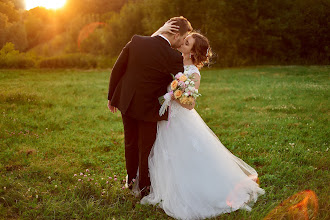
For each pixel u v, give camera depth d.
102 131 5.98
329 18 22.14
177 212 3.00
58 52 37.00
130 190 3.45
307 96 9.27
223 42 22.03
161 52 2.99
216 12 21.64
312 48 22.78
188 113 3.30
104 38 29.22
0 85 11.07
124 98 3.08
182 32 3.14
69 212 3.01
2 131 5.44
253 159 4.35
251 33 22.77
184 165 3.13
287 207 3.05
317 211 2.98
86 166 4.27
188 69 3.24
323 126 6.01
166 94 2.99
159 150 3.21
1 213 2.93
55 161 4.28
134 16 27.08
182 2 21.73
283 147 4.82
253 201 3.22
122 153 4.83
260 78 14.38
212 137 3.40
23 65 20.25
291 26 22.66
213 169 3.15
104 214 3.00
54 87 10.96
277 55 23.20
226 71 18.56
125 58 3.08
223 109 7.96
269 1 22.73
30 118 6.50
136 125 3.26
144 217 3.00
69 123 6.43
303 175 3.80
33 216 2.93
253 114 7.25
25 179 3.67
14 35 30.12
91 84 12.16
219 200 3.09
